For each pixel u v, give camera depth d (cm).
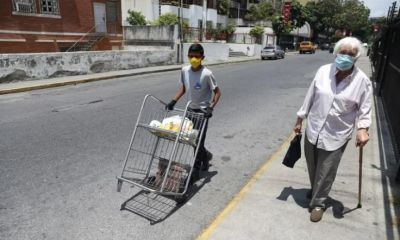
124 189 366
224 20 3675
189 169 341
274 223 292
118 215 315
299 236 274
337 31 7031
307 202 329
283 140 547
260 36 3375
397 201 326
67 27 1858
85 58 1353
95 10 2006
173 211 324
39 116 693
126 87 1102
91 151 479
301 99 907
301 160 439
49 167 423
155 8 2692
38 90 1041
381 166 408
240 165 441
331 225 288
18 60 1108
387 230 280
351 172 391
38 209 324
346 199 331
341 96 265
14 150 484
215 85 361
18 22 1623
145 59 1681
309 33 5600
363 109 267
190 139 323
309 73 1606
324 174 283
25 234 284
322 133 279
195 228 296
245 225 290
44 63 1196
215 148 506
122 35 2203
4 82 1081
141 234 286
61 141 525
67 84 1152
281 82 1259
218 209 329
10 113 723
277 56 2798
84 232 288
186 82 368
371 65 1808
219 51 2459
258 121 668
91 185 374
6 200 340
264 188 360
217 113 733
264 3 4338
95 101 855
